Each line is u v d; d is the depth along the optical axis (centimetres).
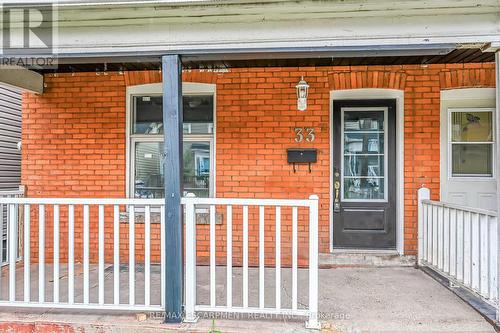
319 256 509
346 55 350
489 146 512
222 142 520
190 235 340
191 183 538
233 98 518
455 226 402
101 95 536
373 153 535
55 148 542
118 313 358
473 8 330
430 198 500
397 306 370
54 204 347
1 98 605
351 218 535
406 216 506
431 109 502
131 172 542
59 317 348
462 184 510
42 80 538
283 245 515
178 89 347
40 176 544
